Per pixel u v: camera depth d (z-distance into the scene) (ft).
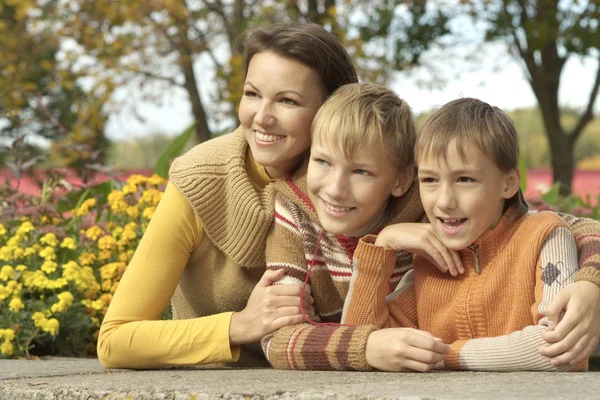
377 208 6.93
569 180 34.09
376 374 6.10
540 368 6.07
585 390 4.85
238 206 7.37
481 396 4.60
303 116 7.17
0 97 35.63
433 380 5.53
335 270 7.22
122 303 7.48
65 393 6.03
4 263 11.00
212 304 7.98
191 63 36.73
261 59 7.21
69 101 45.32
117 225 12.48
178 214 7.55
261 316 7.00
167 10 34.06
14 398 6.39
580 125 34.32
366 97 6.83
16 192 13.78
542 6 31.45
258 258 7.50
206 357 7.16
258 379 5.96
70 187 14.17
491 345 6.29
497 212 6.70
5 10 40.06
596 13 29.53
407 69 33.53
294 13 32.37
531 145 66.03
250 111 7.24
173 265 7.59
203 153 7.68
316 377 5.98
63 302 10.11
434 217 6.64
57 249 11.37
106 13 34.68
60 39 37.19
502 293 6.59
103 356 7.46
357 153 6.66
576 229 6.86
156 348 7.23
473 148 6.36
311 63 7.16
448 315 6.80
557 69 33.73
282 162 7.42
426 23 33.09
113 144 65.57
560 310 6.01
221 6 35.70
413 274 7.26
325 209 6.88
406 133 6.87
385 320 6.93
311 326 6.79
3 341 10.00
